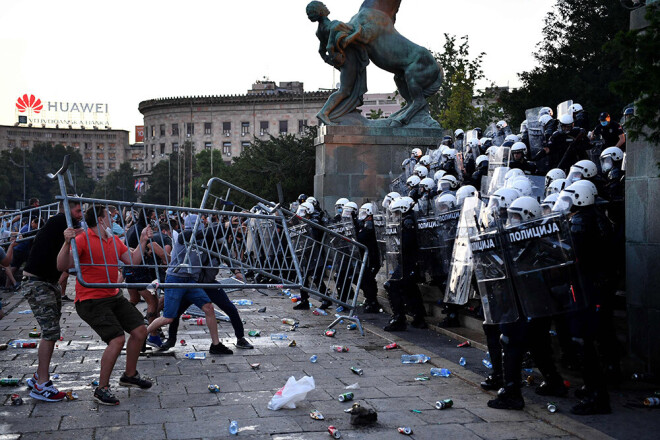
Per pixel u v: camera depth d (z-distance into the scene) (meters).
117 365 7.03
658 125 4.58
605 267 5.59
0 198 93.81
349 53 16.25
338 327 9.77
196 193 79.12
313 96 96.25
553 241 5.07
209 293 7.90
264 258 9.04
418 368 6.97
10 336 8.77
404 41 16.42
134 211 8.49
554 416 5.12
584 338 5.16
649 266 6.19
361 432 4.85
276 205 9.32
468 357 7.39
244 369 6.91
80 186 121.75
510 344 5.41
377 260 10.86
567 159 8.70
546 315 5.12
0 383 6.07
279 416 5.24
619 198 6.88
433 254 9.05
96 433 4.80
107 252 5.86
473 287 7.01
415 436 4.76
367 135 16.12
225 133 101.56
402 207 8.86
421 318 9.33
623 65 4.68
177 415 5.25
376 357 7.55
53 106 173.75
